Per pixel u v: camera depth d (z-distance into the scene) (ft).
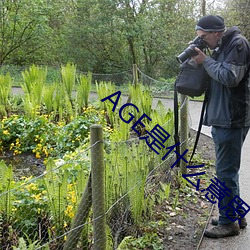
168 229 11.60
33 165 17.04
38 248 8.23
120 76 51.24
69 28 60.13
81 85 24.77
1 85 24.34
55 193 9.73
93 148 7.96
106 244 8.80
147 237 10.73
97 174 8.07
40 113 23.50
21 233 9.77
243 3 51.39
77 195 9.84
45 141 18.45
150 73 61.98
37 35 57.62
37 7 54.29
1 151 18.58
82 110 24.43
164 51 59.67
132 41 59.41
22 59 60.34
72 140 18.12
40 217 10.12
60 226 9.79
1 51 56.18
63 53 61.36
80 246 9.50
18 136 18.81
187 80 10.79
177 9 62.44
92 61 61.36
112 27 57.77
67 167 11.80
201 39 10.32
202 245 10.97
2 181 10.43
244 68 9.61
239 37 9.71
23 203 9.99
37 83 23.88
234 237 11.40
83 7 59.36
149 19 58.23
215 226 11.55
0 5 53.83
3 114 22.72
